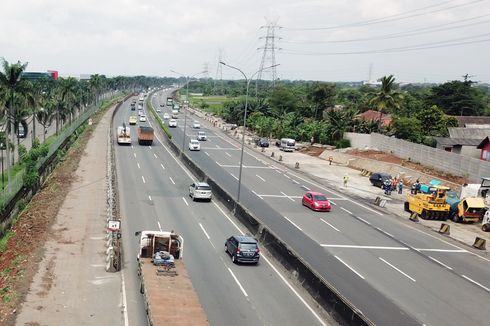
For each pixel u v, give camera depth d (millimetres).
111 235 29438
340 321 22312
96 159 70000
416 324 23469
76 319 21859
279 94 140500
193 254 31641
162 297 21188
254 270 29453
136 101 198250
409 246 37656
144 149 82125
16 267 28281
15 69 50531
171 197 48969
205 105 188750
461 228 45500
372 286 28172
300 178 65875
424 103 118000
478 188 50156
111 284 26125
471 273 32219
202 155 80250
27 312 22266
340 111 105812
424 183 62281
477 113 114438
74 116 133375
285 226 40562
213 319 22219
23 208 44438
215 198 50031
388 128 89812
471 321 24406
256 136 111625
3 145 64938
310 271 26500
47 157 59562
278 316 23062
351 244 36812
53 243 32812
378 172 66000
